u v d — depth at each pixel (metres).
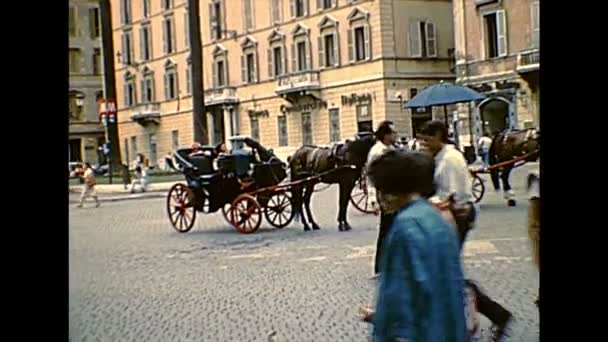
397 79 44.88
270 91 51.12
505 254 11.25
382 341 3.37
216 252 13.84
